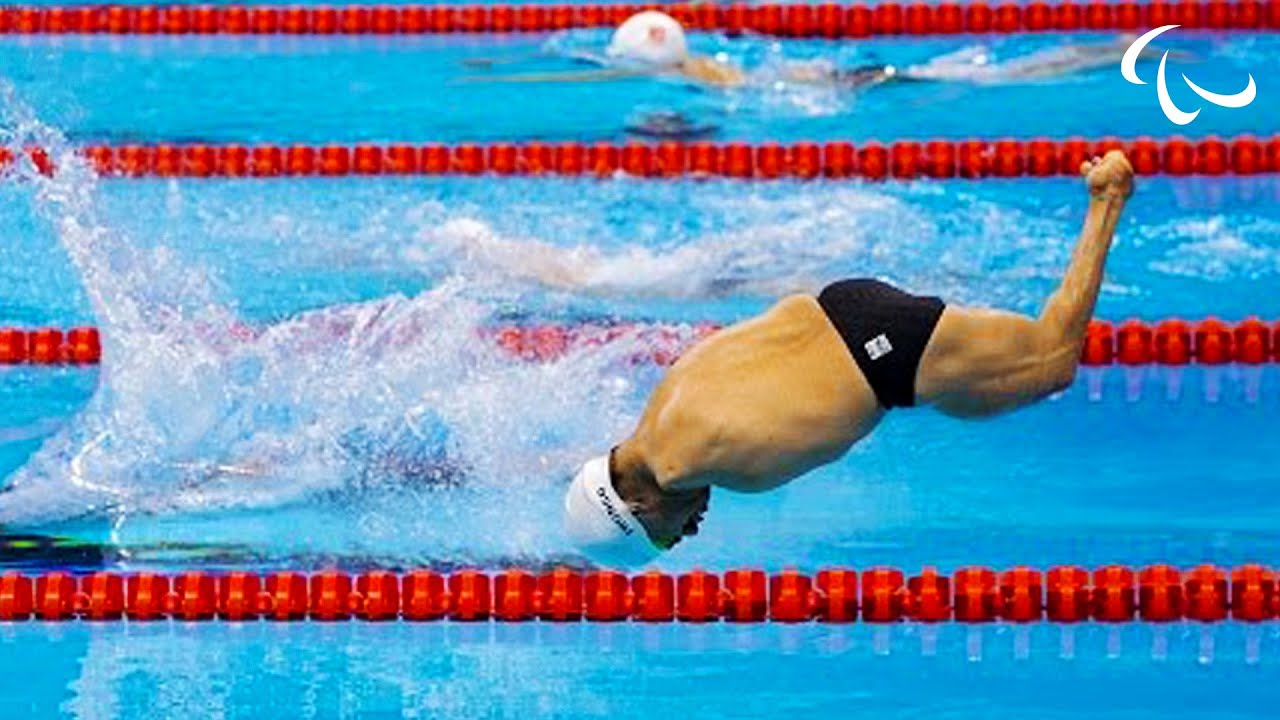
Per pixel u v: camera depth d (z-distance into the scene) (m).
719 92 30.28
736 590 19.39
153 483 21.53
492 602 19.48
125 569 19.91
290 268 25.38
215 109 29.89
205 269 25.23
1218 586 19.28
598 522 15.62
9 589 19.55
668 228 26.50
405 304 24.31
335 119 29.56
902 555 20.06
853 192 27.59
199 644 19.03
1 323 24.44
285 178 28.22
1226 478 21.50
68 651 18.86
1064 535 20.38
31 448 22.19
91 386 23.58
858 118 29.23
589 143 28.64
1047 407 23.08
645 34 30.94
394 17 32.91
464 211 27.11
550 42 32.34
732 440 15.08
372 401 22.64
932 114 29.28
